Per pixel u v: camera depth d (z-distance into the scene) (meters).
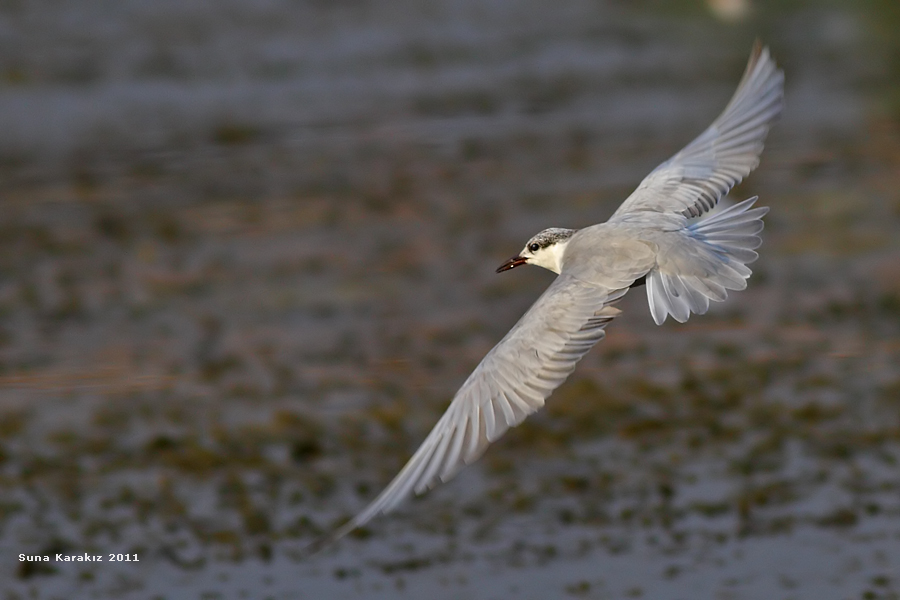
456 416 6.91
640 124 25.16
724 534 12.27
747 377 15.27
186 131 24.92
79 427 14.35
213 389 15.20
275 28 31.58
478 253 19.34
